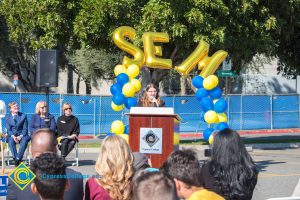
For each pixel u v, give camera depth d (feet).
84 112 107.55
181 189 15.83
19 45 160.56
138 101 43.55
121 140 17.60
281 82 181.57
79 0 72.49
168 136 35.65
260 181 48.67
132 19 70.79
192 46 73.77
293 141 91.40
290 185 46.83
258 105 122.72
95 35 72.02
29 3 73.31
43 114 58.23
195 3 69.72
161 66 46.24
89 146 83.05
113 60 152.15
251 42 75.31
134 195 11.59
